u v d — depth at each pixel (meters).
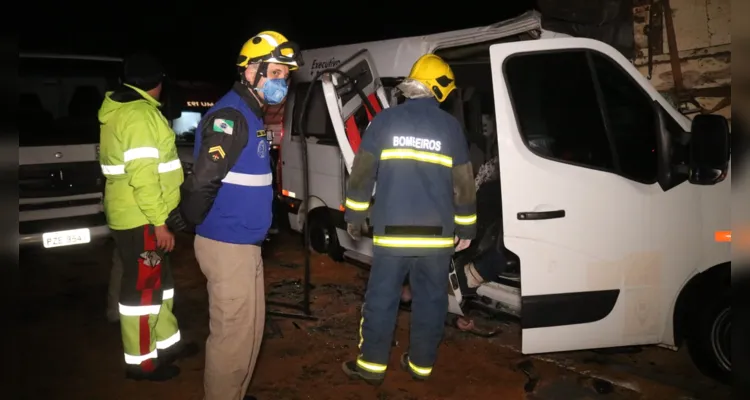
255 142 3.00
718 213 3.64
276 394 3.75
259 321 3.22
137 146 3.32
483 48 5.11
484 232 4.32
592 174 3.56
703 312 3.65
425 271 3.62
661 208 3.61
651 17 4.80
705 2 4.52
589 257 3.55
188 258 6.94
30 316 5.06
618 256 3.58
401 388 3.84
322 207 6.44
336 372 4.06
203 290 5.79
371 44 5.50
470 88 5.02
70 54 6.47
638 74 3.65
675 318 3.72
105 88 6.61
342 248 6.30
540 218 3.48
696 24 4.58
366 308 3.68
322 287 5.83
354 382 3.92
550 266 3.52
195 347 4.45
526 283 3.50
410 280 3.73
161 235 3.41
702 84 4.60
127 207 3.56
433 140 3.54
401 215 3.53
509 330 4.77
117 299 4.77
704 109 4.62
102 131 3.63
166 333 3.98
